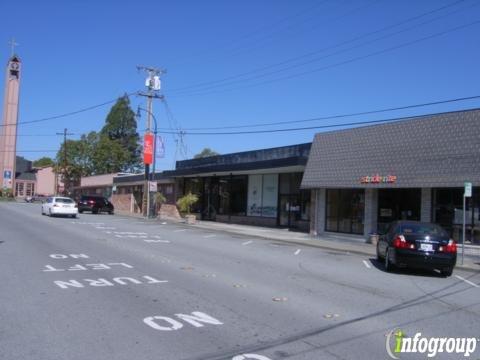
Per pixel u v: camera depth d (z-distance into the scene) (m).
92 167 89.81
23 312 8.12
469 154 19.94
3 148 94.06
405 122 23.23
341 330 7.61
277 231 31.14
